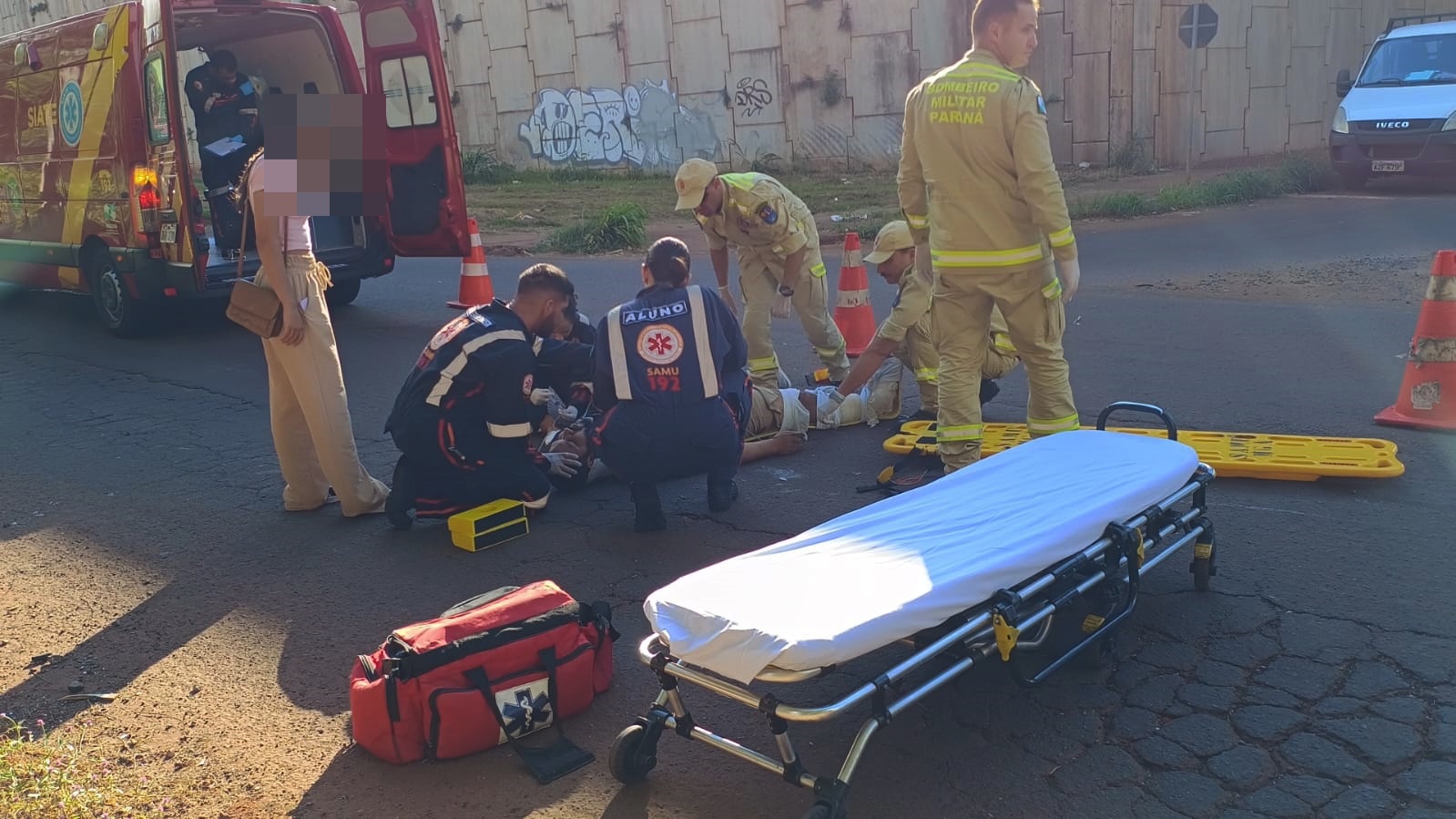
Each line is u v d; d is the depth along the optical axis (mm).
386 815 3057
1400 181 16141
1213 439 5469
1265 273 9938
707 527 4984
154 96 8508
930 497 3613
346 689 3758
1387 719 3182
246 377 8172
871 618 2748
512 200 20391
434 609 4320
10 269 10672
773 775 3158
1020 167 4371
